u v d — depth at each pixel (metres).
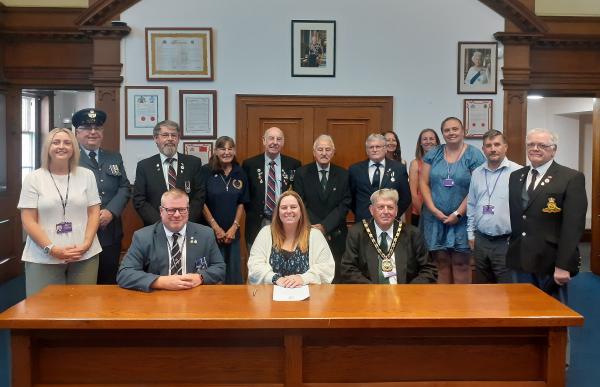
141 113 4.74
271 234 2.78
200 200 3.64
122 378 2.01
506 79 4.86
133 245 2.56
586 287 5.16
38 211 2.75
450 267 3.73
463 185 3.61
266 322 1.92
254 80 4.81
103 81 4.71
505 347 2.03
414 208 4.34
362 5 4.81
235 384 2.00
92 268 2.92
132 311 2.02
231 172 3.80
